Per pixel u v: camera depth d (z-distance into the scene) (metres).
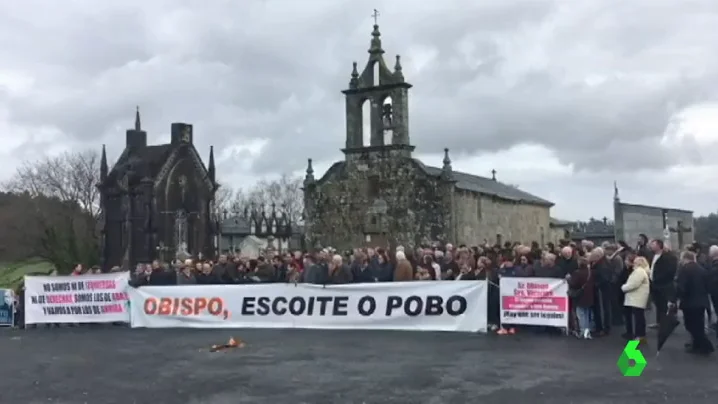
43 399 14.24
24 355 20.41
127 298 27.22
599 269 21.64
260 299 25.30
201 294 26.05
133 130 93.62
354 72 63.09
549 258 22.48
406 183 60.41
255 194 163.62
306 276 25.62
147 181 85.25
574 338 21.14
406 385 14.52
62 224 93.31
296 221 158.75
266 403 13.27
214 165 93.12
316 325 24.53
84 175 104.88
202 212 91.00
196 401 13.63
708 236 70.00
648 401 12.71
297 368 16.81
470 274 23.97
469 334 22.38
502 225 73.38
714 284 20.41
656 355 17.89
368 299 23.95
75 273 29.75
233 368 17.08
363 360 17.75
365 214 62.16
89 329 26.88
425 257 25.25
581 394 13.36
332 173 63.97
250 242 129.00
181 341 22.45
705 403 12.52
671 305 17.98
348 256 33.75
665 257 20.48
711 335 21.81
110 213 90.00
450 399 13.19
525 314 22.27
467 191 64.00
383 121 61.88
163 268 28.89
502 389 13.95
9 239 93.19
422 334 22.55
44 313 27.91
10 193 101.94
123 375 16.67
